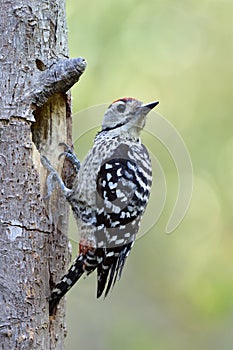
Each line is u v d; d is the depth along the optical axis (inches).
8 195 336.2
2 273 331.0
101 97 567.2
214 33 605.6
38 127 366.0
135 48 580.4
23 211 337.1
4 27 350.6
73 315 647.1
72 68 346.6
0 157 338.6
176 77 596.7
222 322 609.9
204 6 607.8
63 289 345.4
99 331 642.8
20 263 333.1
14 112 342.6
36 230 338.6
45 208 345.1
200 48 604.7
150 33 587.2
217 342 614.2
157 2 594.6
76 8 572.1
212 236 632.4
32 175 341.1
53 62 356.2
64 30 370.6
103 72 571.5
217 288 616.7
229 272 629.0
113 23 576.7
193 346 620.4
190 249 637.3
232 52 603.5
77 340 640.4
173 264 642.8
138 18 584.1
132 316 646.5
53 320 346.6
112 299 653.3
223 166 608.4
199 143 604.7
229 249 631.2
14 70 347.3
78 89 565.3
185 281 636.7
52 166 363.6
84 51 568.4
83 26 570.6
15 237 334.0
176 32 596.4
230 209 616.4
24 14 352.5
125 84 576.4
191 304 629.9
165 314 636.1
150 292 649.0
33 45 353.1
